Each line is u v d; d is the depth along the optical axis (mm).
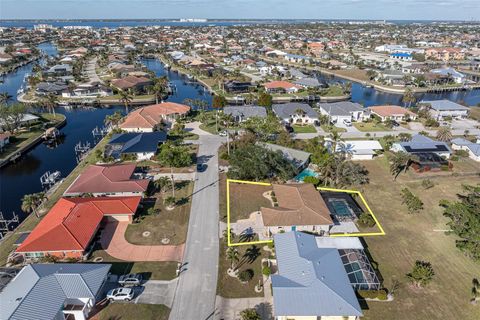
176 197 76500
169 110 131875
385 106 140000
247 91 174875
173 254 58906
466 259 58844
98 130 127000
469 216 59875
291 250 54781
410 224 68562
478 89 198375
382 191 81375
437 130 124750
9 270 53562
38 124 126125
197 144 107312
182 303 49219
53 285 47562
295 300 45812
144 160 95438
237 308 48438
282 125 121188
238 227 66188
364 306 48938
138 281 51875
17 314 42344
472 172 91750
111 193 75375
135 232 64500
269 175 84875
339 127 125938
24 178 91312
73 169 95375
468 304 49719
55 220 62594
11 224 71062
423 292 51688
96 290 48281
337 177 81625
